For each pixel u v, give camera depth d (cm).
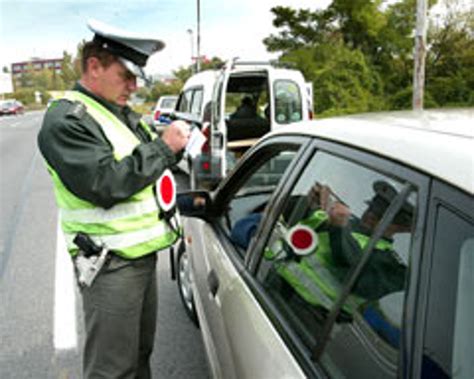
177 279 359
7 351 315
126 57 180
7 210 703
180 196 259
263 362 142
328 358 122
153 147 176
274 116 657
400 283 105
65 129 165
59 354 311
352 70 1669
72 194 179
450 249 92
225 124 662
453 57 1666
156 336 327
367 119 153
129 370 204
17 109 4550
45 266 462
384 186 117
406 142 115
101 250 185
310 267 148
